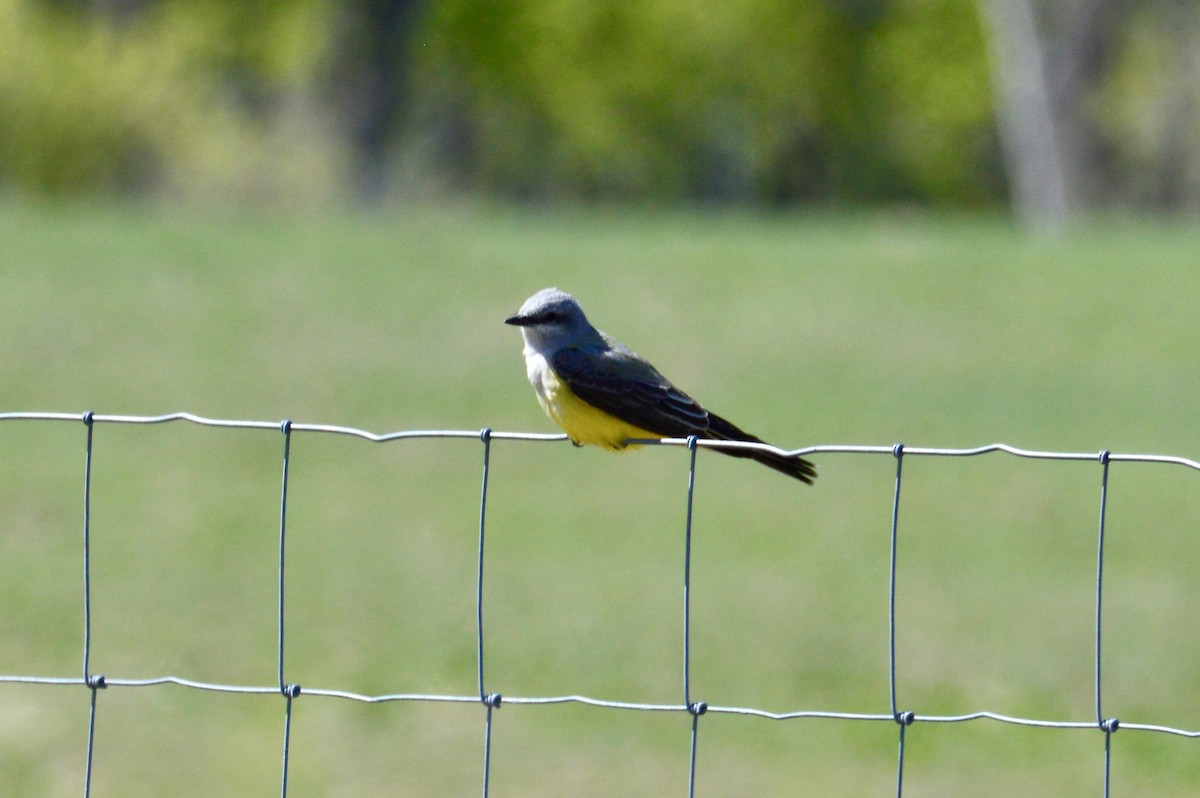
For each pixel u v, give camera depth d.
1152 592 12.65
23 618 11.58
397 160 46.00
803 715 5.29
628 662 11.20
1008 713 10.60
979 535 14.05
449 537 13.67
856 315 21.22
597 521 14.17
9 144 33.09
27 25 33.78
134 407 17.20
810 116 46.31
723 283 22.80
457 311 21.20
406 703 10.58
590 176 46.53
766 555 13.44
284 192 38.00
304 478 15.33
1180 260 23.97
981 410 17.70
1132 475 15.80
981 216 46.72
